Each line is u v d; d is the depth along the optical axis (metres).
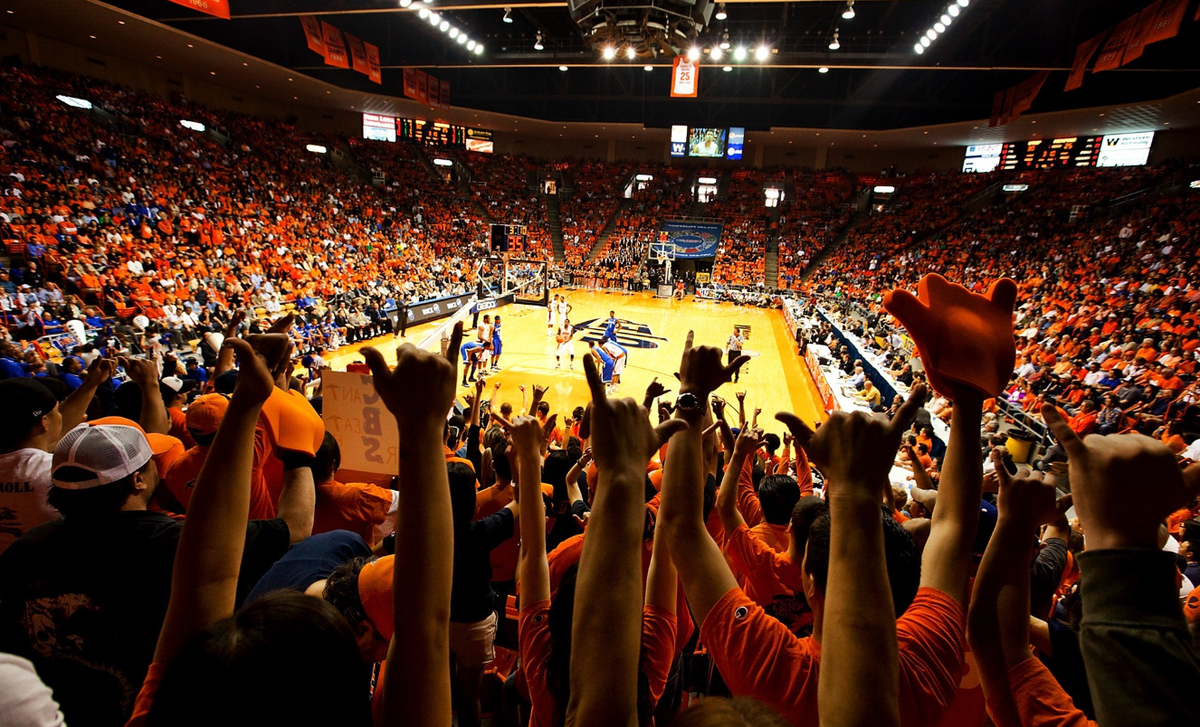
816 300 28.03
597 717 0.83
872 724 0.75
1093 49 15.36
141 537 1.51
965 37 18.83
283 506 1.85
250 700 0.71
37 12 17.78
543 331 21.12
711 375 1.23
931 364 1.10
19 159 16.06
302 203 25.08
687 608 1.74
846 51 21.94
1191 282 14.20
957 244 27.45
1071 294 17.28
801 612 1.84
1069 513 5.46
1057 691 1.06
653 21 13.06
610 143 40.12
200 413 2.24
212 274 16.67
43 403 2.09
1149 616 0.71
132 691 1.47
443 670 0.91
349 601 1.42
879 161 37.00
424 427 0.89
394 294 21.47
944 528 1.17
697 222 36.09
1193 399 8.56
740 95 30.34
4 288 11.74
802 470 3.51
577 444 5.14
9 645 1.46
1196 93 19.06
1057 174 29.67
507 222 36.16
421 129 34.81
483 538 2.24
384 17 23.25
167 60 23.02
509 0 14.77
